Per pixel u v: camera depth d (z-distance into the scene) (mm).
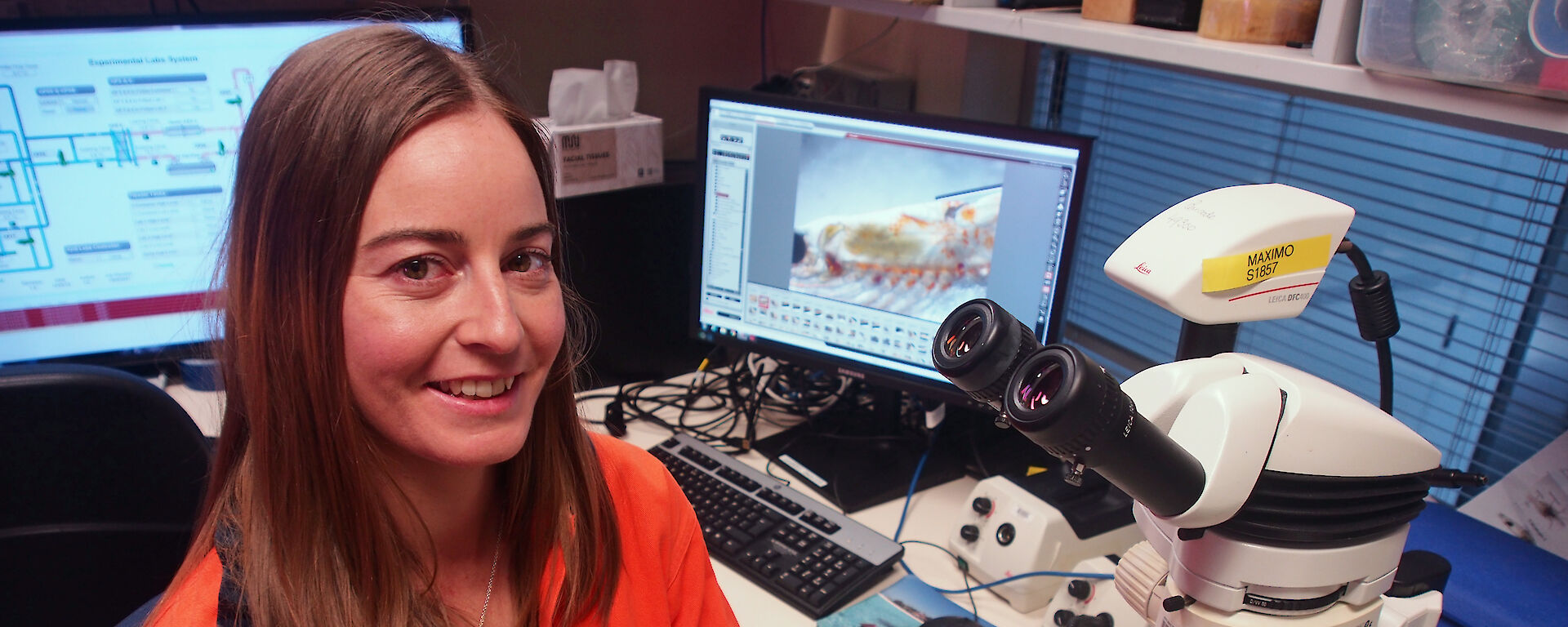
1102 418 546
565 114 1453
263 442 633
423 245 592
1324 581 633
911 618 1020
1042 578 1028
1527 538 1123
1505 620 938
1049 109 1661
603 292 1508
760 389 1505
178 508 1039
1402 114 1026
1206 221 657
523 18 1675
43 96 1233
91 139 1272
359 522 647
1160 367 665
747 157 1314
